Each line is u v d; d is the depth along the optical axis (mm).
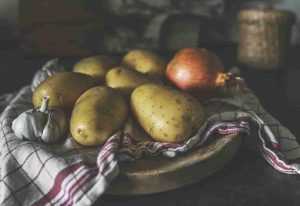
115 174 406
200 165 443
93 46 1161
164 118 454
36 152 437
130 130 469
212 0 1252
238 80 581
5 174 433
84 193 400
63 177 413
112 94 466
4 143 459
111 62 579
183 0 1232
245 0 1351
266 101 762
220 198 428
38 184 430
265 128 512
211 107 555
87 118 445
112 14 1190
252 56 1094
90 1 1173
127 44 1184
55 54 1126
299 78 1096
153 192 431
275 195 433
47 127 455
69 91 496
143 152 445
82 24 1150
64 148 456
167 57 1172
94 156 443
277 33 1057
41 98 497
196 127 468
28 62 1066
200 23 1248
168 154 444
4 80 942
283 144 535
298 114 682
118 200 427
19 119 463
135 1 1193
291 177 466
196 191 439
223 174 471
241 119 518
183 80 529
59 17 1131
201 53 542
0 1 1207
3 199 422
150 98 464
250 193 437
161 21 1200
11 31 1208
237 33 1334
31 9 1121
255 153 521
